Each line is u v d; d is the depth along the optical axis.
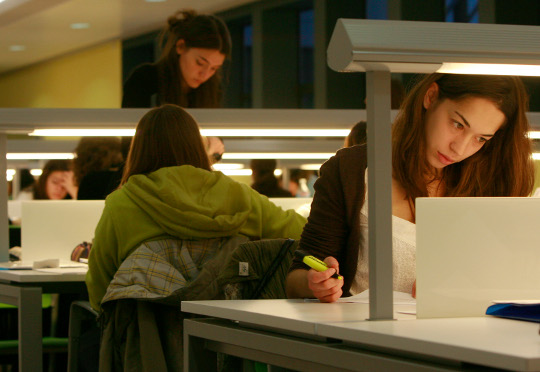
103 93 11.27
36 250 3.42
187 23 3.79
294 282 1.67
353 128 2.74
